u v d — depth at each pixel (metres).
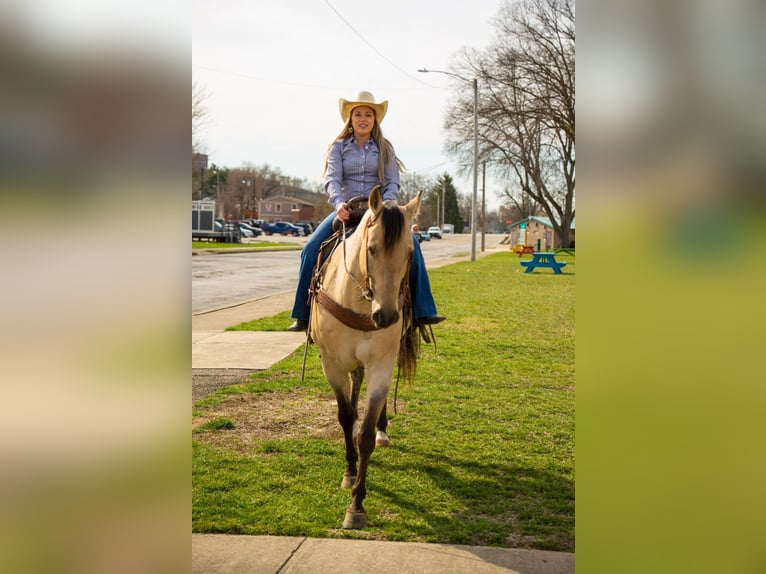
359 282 4.02
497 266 30.98
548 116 37.97
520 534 3.76
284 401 6.63
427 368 8.16
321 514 4.03
